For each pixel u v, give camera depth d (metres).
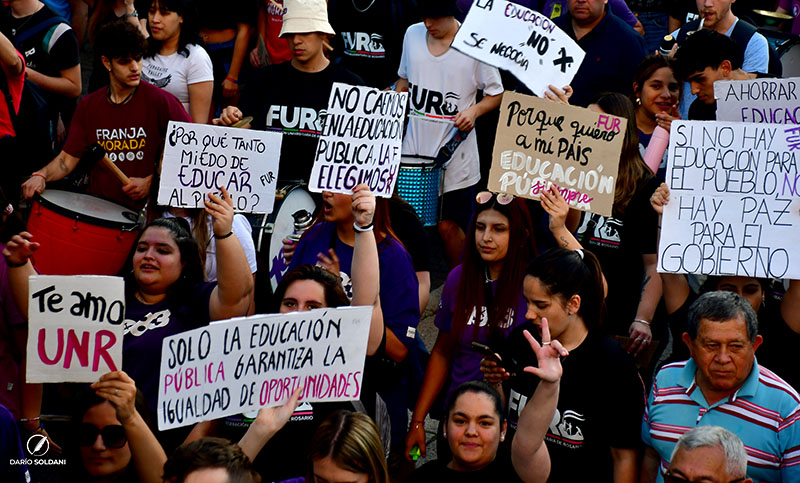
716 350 7.10
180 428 8.32
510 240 8.87
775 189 8.93
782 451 7.13
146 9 13.33
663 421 7.48
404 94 8.98
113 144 11.60
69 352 6.98
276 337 7.12
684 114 12.97
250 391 7.10
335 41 14.64
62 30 13.41
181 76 13.16
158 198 9.20
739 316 7.09
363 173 8.98
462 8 15.23
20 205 12.63
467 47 10.59
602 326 7.72
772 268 8.88
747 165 8.98
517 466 7.03
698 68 10.86
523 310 8.86
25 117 12.63
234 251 8.31
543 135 9.18
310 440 7.06
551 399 6.71
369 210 8.41
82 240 10.08
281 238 11.35
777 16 15.45
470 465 7.23
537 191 9.15
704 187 9.05
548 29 10.48
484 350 7.98
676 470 6.45
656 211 9.34
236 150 9.28
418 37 13.38
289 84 12.23
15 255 7.95
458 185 13.27
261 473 7.84
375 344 8.50
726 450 6.36
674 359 9.55
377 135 8.96
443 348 9.30
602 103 10.08
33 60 13.38
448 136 13.26
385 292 9.07
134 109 11.54
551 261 7.62
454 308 9.12
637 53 13.11
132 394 6.74
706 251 9.01
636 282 10.12
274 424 7.11
